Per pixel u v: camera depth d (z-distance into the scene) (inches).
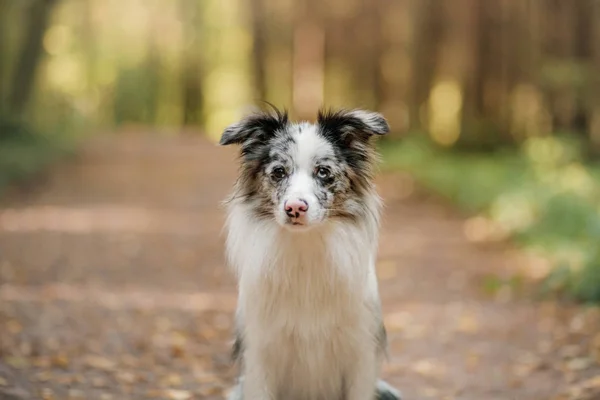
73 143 1164.5
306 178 197.8
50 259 485.4
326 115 209.5
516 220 566.6
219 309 379.9
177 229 618.2
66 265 470.9
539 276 442.0
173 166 1095.0
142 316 360.2
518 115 968.3
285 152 201.3
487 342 328.2
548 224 534.6
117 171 1009.5
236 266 210.5
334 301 200.2
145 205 744.3
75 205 725.3
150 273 460.1
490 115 983.0
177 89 2052.2
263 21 1594.5
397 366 296.7
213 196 816.9
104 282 430.9
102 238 568.7
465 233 600.4
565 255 454.9
